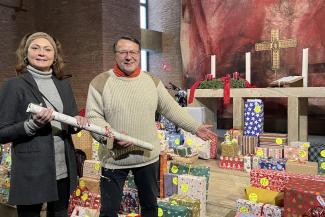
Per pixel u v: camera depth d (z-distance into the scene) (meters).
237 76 5.04
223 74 8.30
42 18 8.05
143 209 2.03
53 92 1.78
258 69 7.68
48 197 1.68
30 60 1.73
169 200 2.67
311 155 3.82
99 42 7.28
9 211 3.01
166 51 10.12
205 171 3.05
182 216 2.43
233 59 8.13
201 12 8.62
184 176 2.89
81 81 7.63
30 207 1.72
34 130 1.57
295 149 3.87
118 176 1.96
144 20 10.41
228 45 8.19
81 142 3.88
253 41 7.77
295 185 2.27
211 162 4.43
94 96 1.92
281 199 2.59
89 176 3.04
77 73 7.69
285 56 7.26
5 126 1.59
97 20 7.28
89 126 1.74
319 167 3.57
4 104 1.62
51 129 1.72
